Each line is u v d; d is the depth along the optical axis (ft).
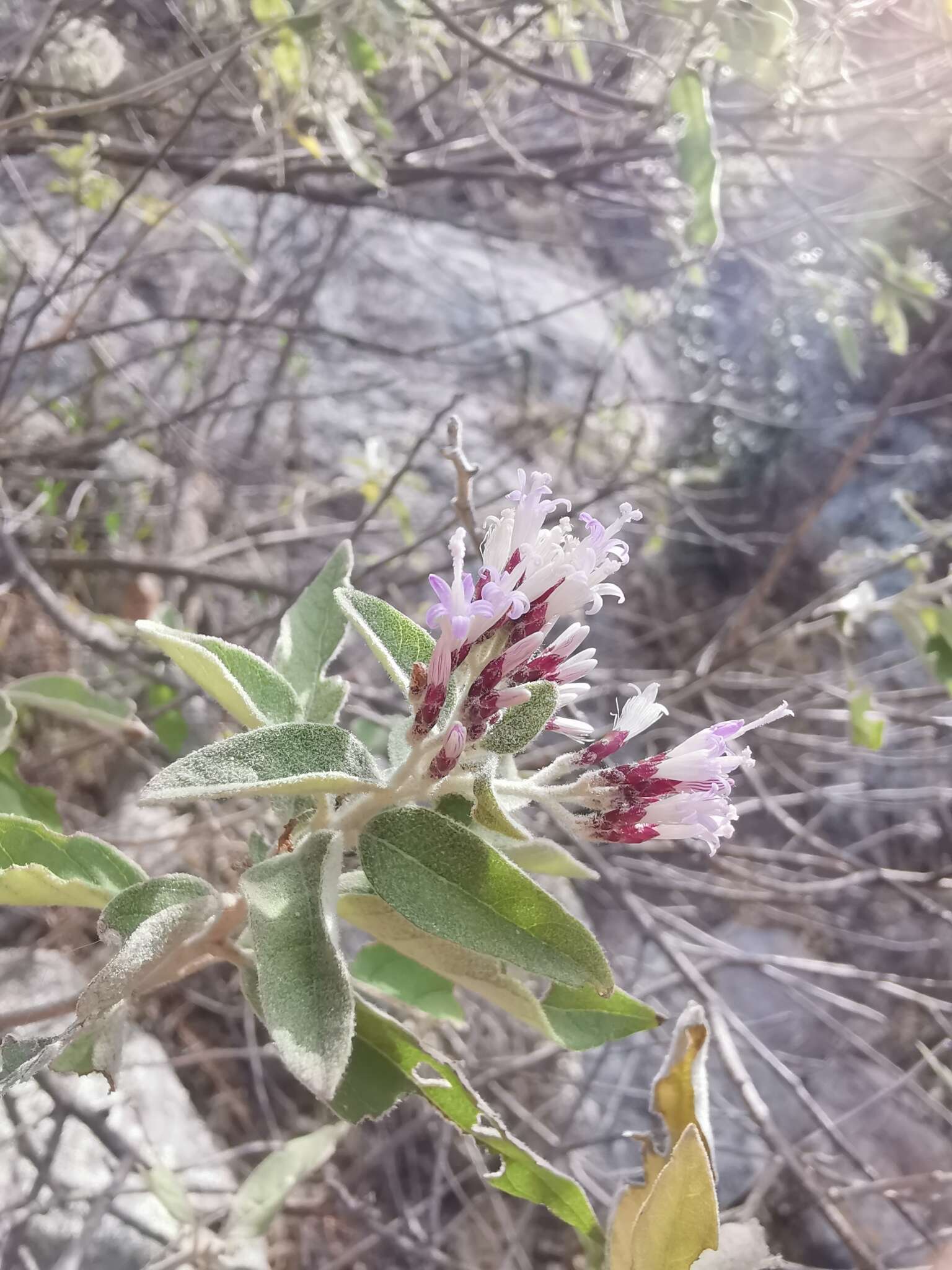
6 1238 0.75
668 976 1.15
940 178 1.35
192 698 1.00
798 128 1.11
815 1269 1.20
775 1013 1.66
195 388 1.66
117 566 1.10
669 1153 0.51
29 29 1.08
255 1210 0.73
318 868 0.40
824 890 1.46
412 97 1.61
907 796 1.89
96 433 1.32
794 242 1.84
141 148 1.24
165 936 0.39
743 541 2.36
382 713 1.37
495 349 2.22
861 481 2.54
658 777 0.44
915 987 1.44
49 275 1.19
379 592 1.38
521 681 0.43
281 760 0.39
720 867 1.44
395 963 0.64
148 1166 0.76
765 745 1.87
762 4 0.77
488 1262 1.19
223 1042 1.19
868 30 1.11
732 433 2.55
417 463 1.92
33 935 1.01
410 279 2.25
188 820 1.12
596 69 1.45
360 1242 1.02
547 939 0.39
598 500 1.48
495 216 2.30
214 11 1.08
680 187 1.40
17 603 1.08
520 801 0.46
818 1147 1.47
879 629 2.17
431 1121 1.19
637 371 2.46
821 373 2.60
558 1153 1.05
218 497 1.64
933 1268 1.00
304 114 0.95
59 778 1.08
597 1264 0.53
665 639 2.18
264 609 1.49
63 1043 0.36
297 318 1.57
